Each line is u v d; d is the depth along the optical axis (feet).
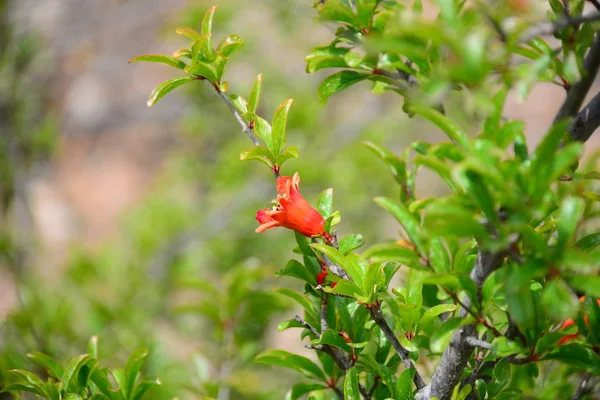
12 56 6.40
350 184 6.61
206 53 3.29
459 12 3.18
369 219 6.89
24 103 6.49
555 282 2.93
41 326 4.02
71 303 4.44
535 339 3.06
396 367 3.32
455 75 2.94
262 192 6.83
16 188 6.34
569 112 3.13
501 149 2.97
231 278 3.99
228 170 6.73
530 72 2.96
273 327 5.43
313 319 3.38
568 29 3.14
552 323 3.16
